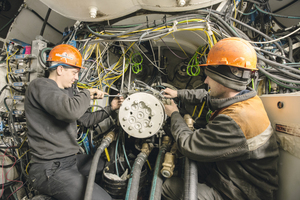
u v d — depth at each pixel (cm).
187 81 203
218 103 90
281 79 115
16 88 146
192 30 129
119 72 175
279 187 95
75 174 107
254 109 79
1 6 185
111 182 111
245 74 82
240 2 142
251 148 76
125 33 125
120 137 144
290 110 89
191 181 84
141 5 111
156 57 201
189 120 129
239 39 88
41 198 101
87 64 152
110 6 109
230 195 85
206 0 108
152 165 165
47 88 99
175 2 107
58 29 206
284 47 146
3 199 151
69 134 113
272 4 196
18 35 185
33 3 176
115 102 141
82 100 100
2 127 161
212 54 89
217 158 78
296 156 85
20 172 162
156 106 115
